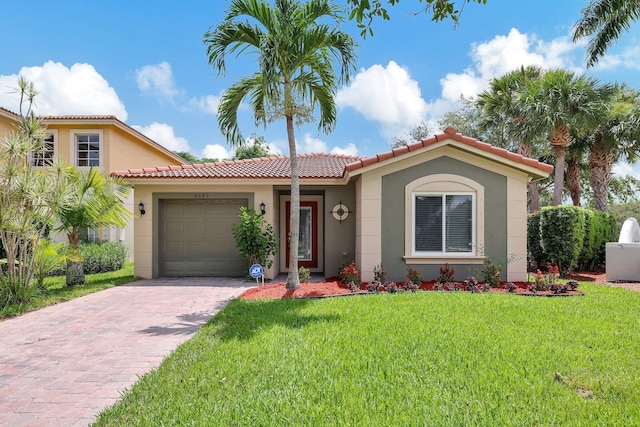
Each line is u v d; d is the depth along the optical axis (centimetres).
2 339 658
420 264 1179
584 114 1808
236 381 454
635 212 3938
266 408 389
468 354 539
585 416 377
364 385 442
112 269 1688
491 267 1117
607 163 2212
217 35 997
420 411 383
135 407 397
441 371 484
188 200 1441
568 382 453
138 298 1009
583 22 1606
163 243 1434
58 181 1004
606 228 1683
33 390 455
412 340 600
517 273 1163
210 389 434
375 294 987
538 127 1905
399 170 1184
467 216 1180
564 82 1845
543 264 1594
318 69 1081
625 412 384
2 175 926
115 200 1170
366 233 1181
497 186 1173
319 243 1630
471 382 450
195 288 1168
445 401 404
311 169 1517
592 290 1084
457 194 1176
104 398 434
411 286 1034
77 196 1118
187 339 645
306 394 420
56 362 546
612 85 1852
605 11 1509
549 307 827
